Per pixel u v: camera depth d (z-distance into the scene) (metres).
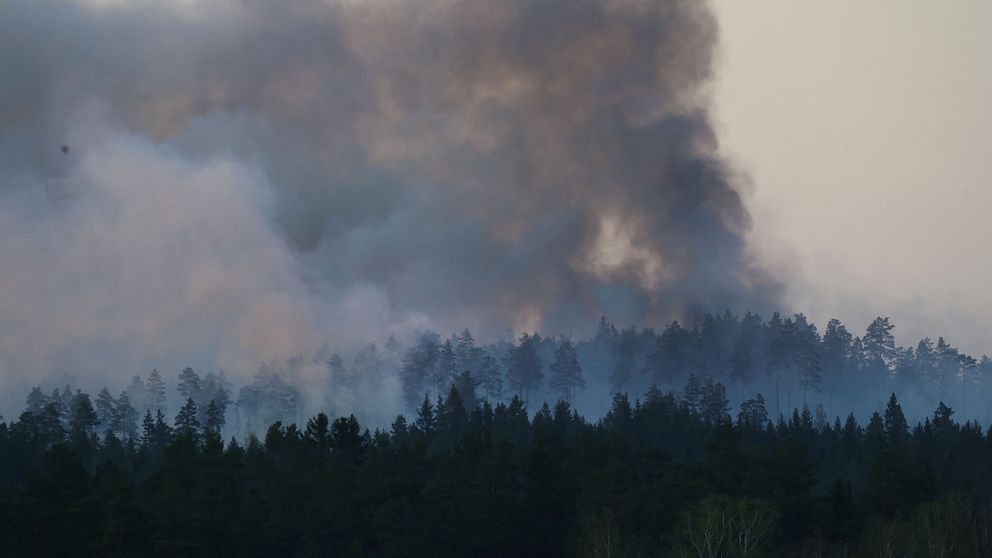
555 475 121.94
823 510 121.50
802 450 128.38
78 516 105.88
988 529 116.06
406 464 123.12
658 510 116.56
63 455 112.50
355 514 114.62
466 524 114.00
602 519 112.50
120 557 101.69
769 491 123.69
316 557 112.81
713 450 132.88
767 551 113.75
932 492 128.50
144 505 112.00
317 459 128.75
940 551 108.25
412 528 110.81
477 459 131.75
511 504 120.12
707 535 106.25
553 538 118.62
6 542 102.75
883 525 113.94
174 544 106.00
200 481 116.81
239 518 114.38
